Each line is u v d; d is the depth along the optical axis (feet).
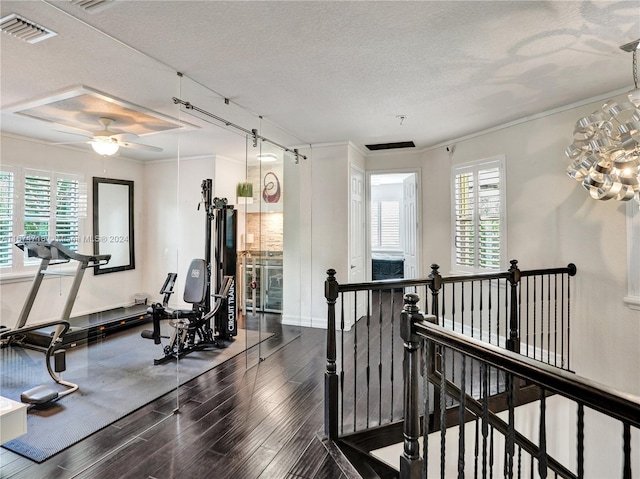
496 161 13.58
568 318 10.89
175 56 7.76
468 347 4.03
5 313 9.06
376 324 16.56
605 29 6.82
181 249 13.39
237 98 10.34
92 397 9.45
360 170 17.58
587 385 2.79
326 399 7.65
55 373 9.91
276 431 7.86
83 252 10.79
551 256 11.84
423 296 17.22
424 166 17.28
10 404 6.39
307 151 16.35
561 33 6.98
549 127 11.75
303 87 9.60
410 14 6.30
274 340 14.42
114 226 11.66
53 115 10.27
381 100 10.66
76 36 6.84
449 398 9.40
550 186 11.80
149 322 12.39
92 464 6.73
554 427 10.80
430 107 11.32
